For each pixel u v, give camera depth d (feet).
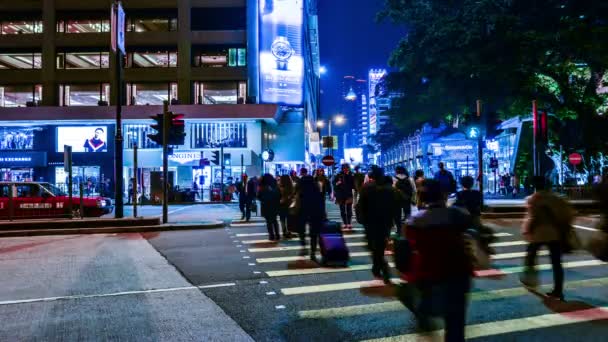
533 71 116.78
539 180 23.58
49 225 51.47
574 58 115.75
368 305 22.17
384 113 181.27
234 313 21.17
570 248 22.79
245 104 137.59
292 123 156.97
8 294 25.02
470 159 158.40
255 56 143.84
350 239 43.78
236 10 146.10
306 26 180.86
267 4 143.54
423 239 13.89
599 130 121.70
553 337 17.60
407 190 41.98
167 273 29.96
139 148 140.26
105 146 140.77
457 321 13.48
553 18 120.78
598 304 21.79
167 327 19.29
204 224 55.06
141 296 24.32
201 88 144.87
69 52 145.18
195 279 28.12
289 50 144.36
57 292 25.34
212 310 21.68
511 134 150.51
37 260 35.04
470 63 122.62
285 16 144.56
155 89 145.28
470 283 13.93
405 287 17.37
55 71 143.84
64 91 144.66
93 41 143.84
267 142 151.02
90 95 144.77
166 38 144.56
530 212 23.67
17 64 145.69
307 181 33.50
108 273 30.12
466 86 132.57
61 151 140.56
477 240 16.40
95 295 24.61
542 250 36.86
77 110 137.49
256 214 70.90
